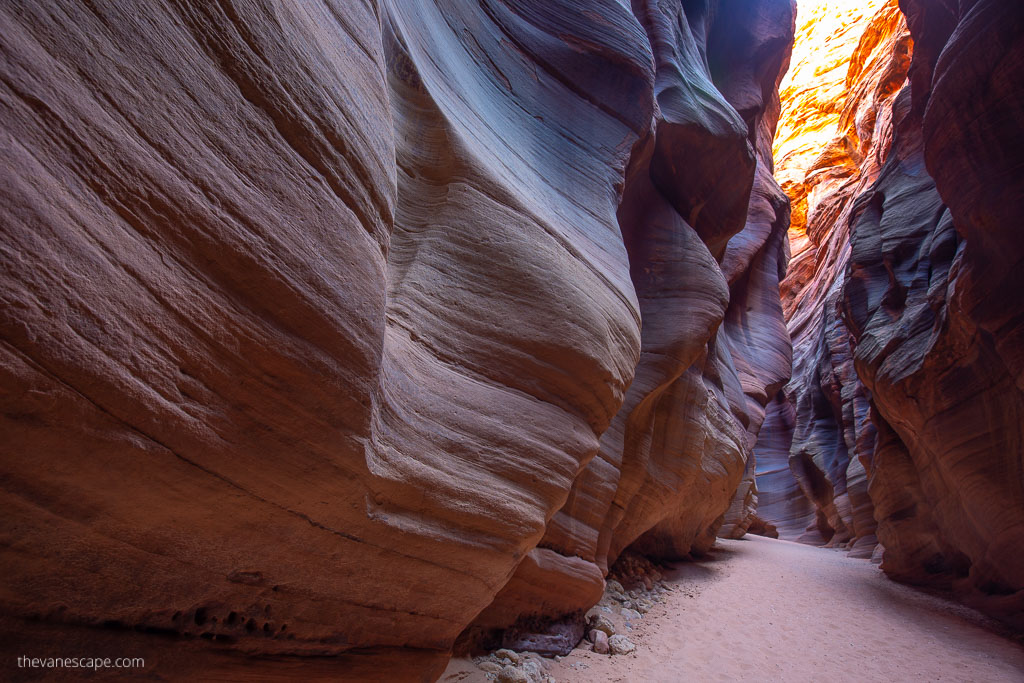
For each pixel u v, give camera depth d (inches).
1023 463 366.3
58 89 64.8
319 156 96.3
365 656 131.7
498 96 235.6
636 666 252.7
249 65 86.7
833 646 327.3
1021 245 327.0
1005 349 345.4
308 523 105.9
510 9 265.0
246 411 88.1
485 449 152.6
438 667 156.3
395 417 127.4
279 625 112.7
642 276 389.7
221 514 92.3
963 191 358.3
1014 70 322.7
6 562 75.0
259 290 85.9
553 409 178.9
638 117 292.7
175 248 76.7
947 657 319.3
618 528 377.4
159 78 75.6
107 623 90.6
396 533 123.5
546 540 249.1
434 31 205.0
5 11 61.0
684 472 413.1
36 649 82.4
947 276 435.2
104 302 68.8
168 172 75.4
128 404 72.9
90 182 67.5
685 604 387.2
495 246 177.2
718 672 261.7
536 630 245.1
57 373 65.5
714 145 430.6
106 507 79.5
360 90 112.3
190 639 100.7
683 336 366.0
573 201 240.7
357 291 100.3
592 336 191.2
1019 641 349.1
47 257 62.9
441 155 180.5
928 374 439.8
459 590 147.6
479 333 166.4
